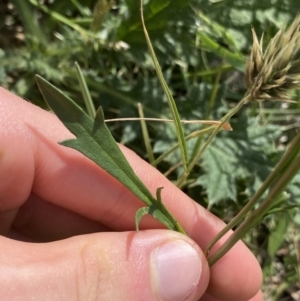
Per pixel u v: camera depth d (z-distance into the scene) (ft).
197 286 0.31
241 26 0.46
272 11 0.45
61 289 0.27
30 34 0.45
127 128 0.46
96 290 0.28
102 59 0.49
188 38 0.44
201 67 0.49
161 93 0.46
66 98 0.25
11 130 0.33
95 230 0.39
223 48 0.44
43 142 0.34
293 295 0.49
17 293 0.26
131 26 0.44
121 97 0.47
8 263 0.26
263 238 0.48
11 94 0.34
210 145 0.44
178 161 0.44
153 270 0.29
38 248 0.28
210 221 0.38
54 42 0.47
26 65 0.44
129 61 0.49
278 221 0.44
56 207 0.38
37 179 0.35
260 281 0.38
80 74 0.37
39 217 0.39
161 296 0.30
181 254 0.30
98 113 0.25
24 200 0.35
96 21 0.41
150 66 0.46
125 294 0.29
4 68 0.44
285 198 0.28
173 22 0.43
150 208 0.29
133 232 0.31
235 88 0.52
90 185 0.35
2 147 0.32
